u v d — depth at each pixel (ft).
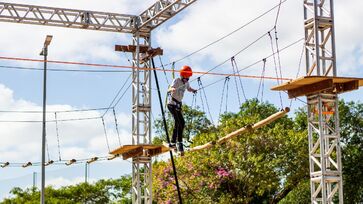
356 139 156.87
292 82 61.72
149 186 93.61
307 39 63.52
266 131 139.85
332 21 62.75
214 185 132.05
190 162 133.69
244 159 132.05
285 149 134.21
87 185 209.46
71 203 199.11
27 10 88.74
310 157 62.90
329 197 61.46
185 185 134.31
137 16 93.66
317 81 61.26
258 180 130.62
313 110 63.46
